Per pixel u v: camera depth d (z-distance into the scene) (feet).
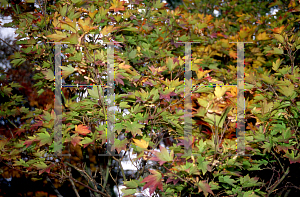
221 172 4.91
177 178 4.75
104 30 4.93
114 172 8.48
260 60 8.23
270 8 10.00
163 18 6.95
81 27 4.40
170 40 7.00
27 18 6.14
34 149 5.93
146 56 6.51
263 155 5.59
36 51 6.11
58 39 4.47
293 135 5.30
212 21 9.41
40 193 9.09
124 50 6.83
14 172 8.24
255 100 5.63
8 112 6.64
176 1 11.53
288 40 5.97
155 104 5.57
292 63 5.82
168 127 5.74
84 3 5.83
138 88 6.22
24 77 9.34
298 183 6.51
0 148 5.58
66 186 9.61
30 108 9.00
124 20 6.40
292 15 7.89
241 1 10.38
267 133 5.28
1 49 9.17
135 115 5.21
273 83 5.39
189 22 7.21
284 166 6.09
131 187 5.31
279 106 5.17
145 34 6.98
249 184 5.16
